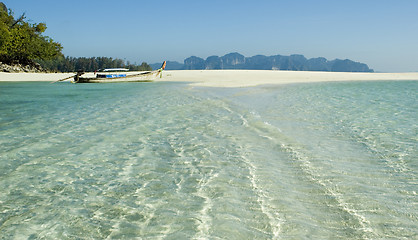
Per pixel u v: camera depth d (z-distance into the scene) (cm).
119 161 559
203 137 734
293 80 3269
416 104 1266
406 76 4053
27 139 717
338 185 439
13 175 488
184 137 735
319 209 368
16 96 1767
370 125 848
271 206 377
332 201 389
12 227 332
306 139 705
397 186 432
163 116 1029
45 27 6744
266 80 3253
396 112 1062
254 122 910
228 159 566
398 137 709
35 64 6812
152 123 908
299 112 1089
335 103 1330
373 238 304
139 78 3209
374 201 386
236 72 4656
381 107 1191
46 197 409
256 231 319
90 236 314
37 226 335
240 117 999
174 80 3388
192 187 438
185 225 334
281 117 991
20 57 6500
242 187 436
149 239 307
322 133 762
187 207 377
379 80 3309
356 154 586
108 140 709
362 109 1144
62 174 493
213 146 655
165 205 383
